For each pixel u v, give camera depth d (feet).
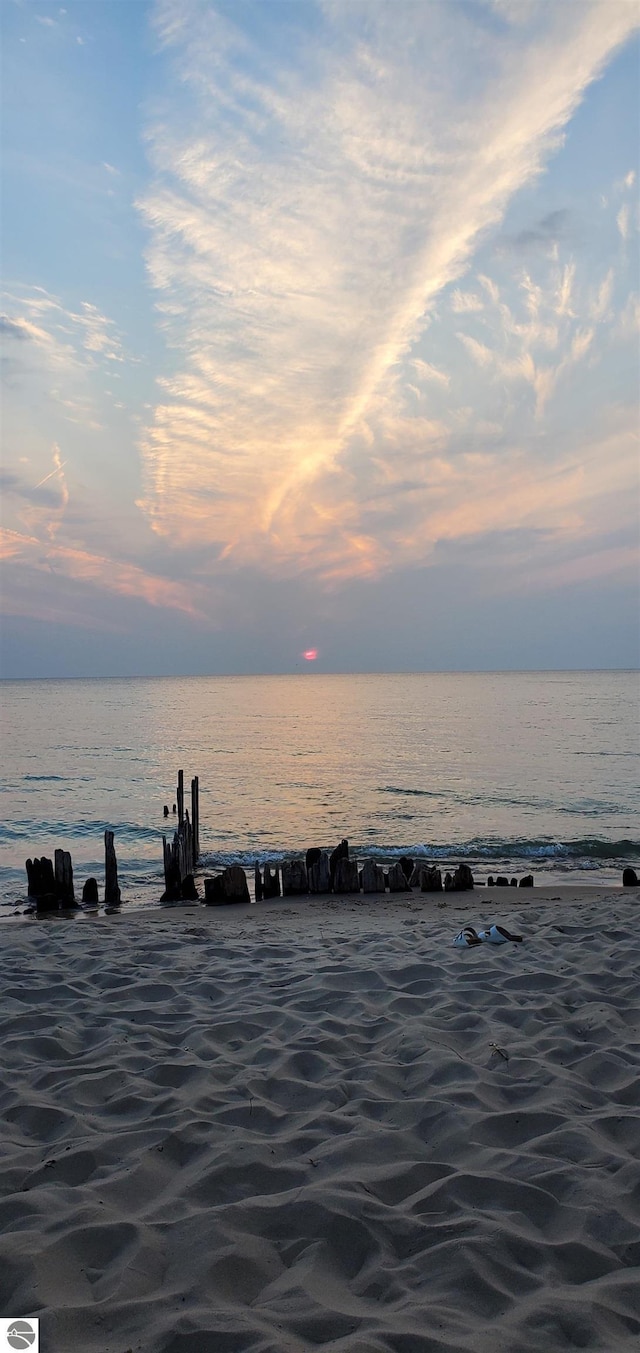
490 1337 7.61
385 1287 8.58
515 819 76.38
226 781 105.09
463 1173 10.67
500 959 22.91
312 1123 12.47
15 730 198.49
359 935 28.60
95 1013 18.54
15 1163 11.26
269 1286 8.65
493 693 419.54
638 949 23.13
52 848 64.39
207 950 25.58
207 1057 15.53
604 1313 8.04
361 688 550.36
